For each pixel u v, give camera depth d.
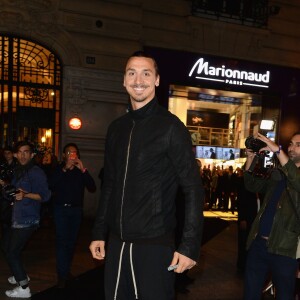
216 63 11.43
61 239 4.86
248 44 11.75
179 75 11.05
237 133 14.20
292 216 3.21
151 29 10.80
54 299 4.45
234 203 12.92
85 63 10.02
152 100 2.16
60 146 10.03
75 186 4.90
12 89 9.89
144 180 2.08
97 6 10.05
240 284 5.31
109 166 2.30
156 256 2.06
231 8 11.61
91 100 10.10
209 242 7.97
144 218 2.06
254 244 3.43
